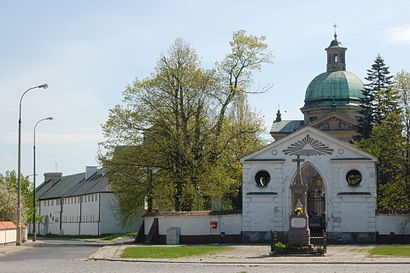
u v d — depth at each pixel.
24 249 51.28
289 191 56.03
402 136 60.84
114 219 105.00
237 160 64.69
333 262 34.72
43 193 146.50
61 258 39.88
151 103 63.56
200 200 62.69
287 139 56.50
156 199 63.03
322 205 67.81
